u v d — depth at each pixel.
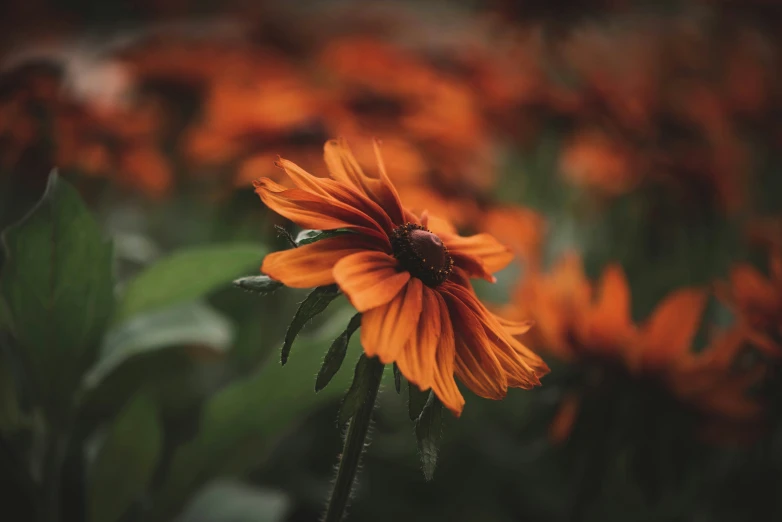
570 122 0.73
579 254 0.72
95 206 0.59
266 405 0.41
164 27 0.93
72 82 0.56
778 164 0.80
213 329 0.43
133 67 0.69
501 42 0.86
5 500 0.38
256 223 0.52
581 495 0.40
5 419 0.41
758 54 0.93
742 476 0.44
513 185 0.79
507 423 0.56
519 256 0.60
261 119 0.54
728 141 0.70
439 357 0.28
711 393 0.39
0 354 0.41
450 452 0.54
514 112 0.75
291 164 0.30
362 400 0.28
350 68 0.73
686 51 0.94
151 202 0.71
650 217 0.66
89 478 0.40
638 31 1.04
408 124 0.61
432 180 0.59
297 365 0.39
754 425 0.40
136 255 0.57
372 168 0.52
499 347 0.30
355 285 0.27
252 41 0.90
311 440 0.54
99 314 0.38
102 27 0.92
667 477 0.40
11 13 0.86
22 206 0.52
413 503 0.52
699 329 0.56
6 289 0.36
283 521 0.50
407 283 0.29
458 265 0.32
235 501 0.44
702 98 0.75
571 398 0.40
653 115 0.69
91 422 0.45
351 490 0.29
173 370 0.46
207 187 0.71
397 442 0.54
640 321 0.61
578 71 0.81
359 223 0.30
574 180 0.75
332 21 1.18
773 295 0.40
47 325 0.37
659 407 0.40
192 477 0.41
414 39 1.08
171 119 0.70
